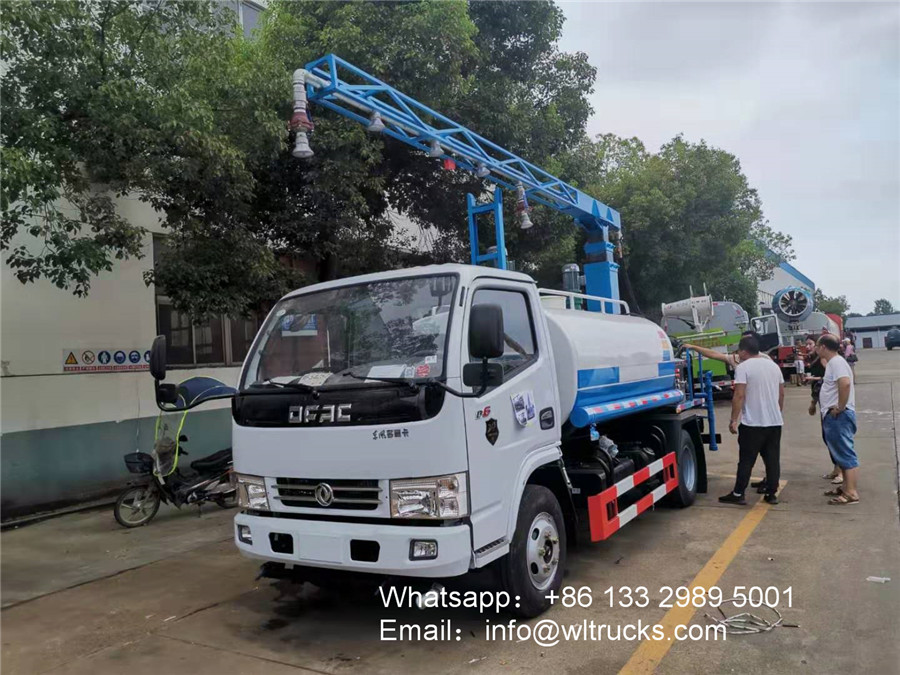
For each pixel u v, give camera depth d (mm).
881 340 84375
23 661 4273
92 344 9055
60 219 6797
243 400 4590
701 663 3910
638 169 19828
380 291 4574
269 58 8906
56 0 6262
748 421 7426
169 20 7348
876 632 4195
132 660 4238
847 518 6699
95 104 6566
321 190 8992
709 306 15977
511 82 11969
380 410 4000
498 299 4707
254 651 4316
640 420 7316
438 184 11484
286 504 4383
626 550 6035
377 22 9594
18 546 7008
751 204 23297
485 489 4133
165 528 7617
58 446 8602
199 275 7887
